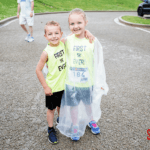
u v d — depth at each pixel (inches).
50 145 78.5
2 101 109.0
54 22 68.9
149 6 438.6
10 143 79.0
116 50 207.8
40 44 223.6
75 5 698.8
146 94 119.0
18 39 242.7
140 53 198.4
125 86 128.9
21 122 92.0
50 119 80.1
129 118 95.8
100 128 88.7
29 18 221.5
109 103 108.7
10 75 142.9
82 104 79.4
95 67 77.3
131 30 312.2
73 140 81.0
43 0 677.3
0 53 189.5
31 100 110.8
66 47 74.2
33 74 145.4
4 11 456.4
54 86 73.1
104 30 309.3
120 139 82.0
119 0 866.1
